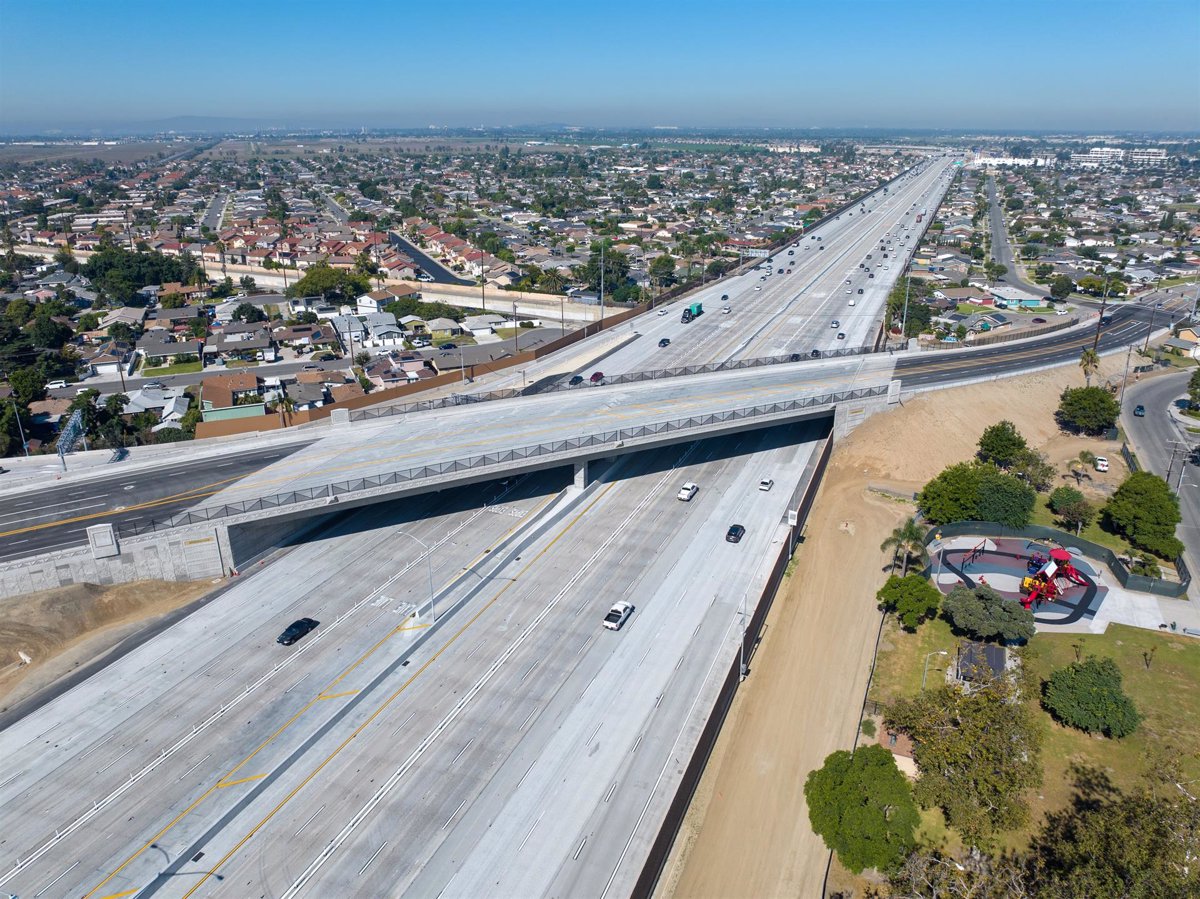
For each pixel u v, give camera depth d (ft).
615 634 215.72
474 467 257.96
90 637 215.31
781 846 164.66
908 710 186.19
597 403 326.44
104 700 191.52
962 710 175.32
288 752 174.70
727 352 437.99
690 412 311.47
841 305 548.72
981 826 159.74
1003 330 558.15
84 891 143.95
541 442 277.44
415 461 266.77
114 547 224.53
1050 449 368.07
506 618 222.69
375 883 145.48
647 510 284.00
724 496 295.07
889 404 348.79
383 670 199.93
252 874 147.13
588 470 312.91
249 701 190.39
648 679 199.52
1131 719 190.08
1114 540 287.48
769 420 314.35
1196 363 490.90
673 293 583.58
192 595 232.94
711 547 260.01
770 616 238.27
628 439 282.97
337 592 233.96
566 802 163.63
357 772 170.30
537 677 199.41
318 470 263.90
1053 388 415.03
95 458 288.51
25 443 337.31
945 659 220.64
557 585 238.48
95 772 170.30
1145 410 418.10
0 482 266.16
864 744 189.37
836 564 265.75
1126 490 282.77
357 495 246.68
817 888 156.15
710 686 197.57
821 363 408.87
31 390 426.92
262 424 343.26
